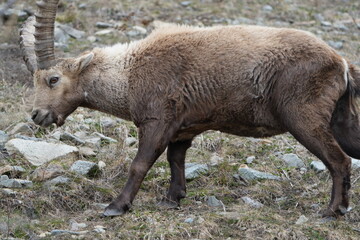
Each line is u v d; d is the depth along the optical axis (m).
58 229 16.45
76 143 21.94
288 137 23.41
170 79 17.50
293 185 19.69
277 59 17.19
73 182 18.83
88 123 23.61
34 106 18.08
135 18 33.97
